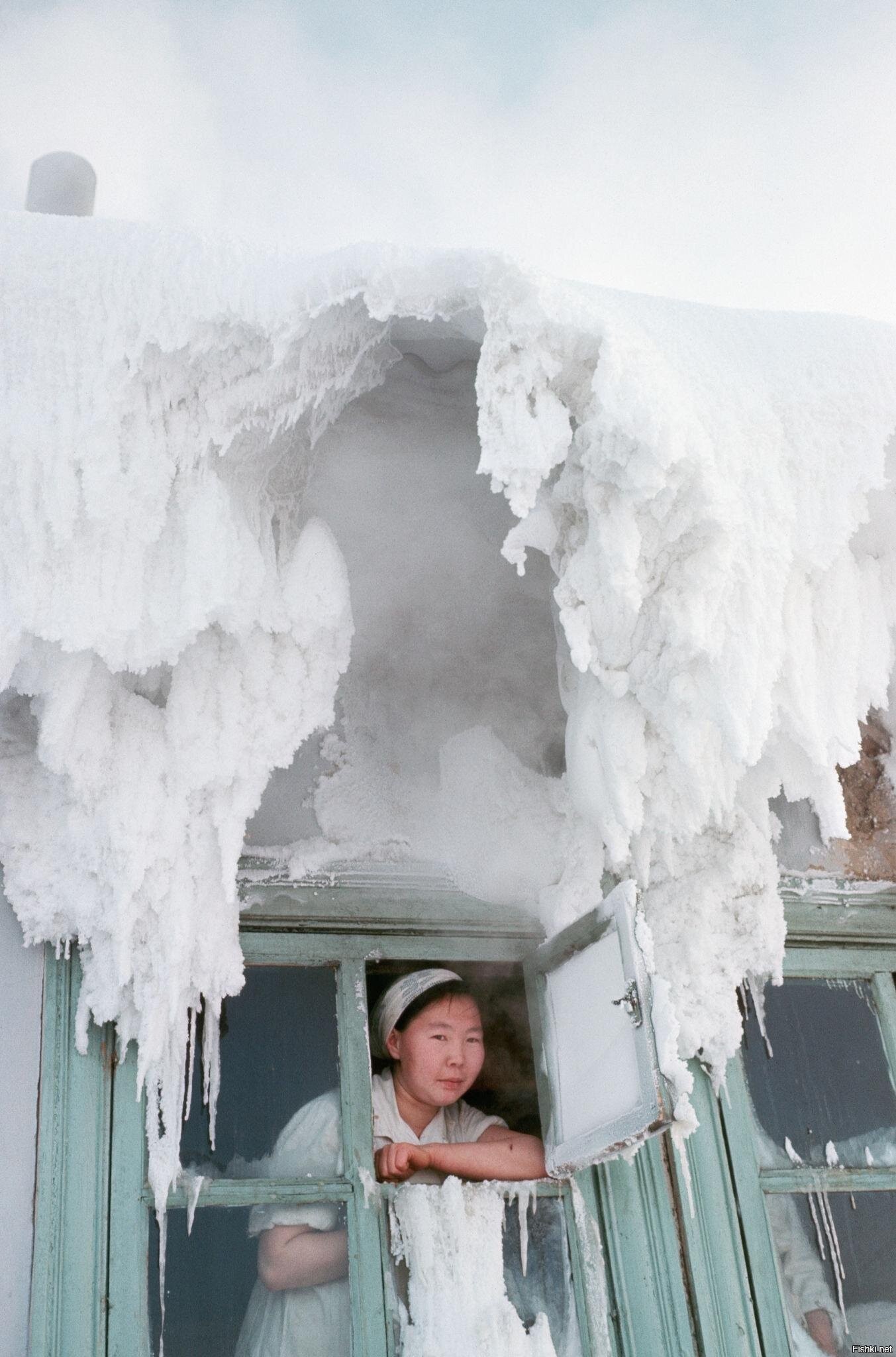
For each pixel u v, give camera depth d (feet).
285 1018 9.53
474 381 9.69
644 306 8.73
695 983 9.99
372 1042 9.75
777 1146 10.14
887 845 11.52
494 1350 8.32
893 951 11.25
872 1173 10.18
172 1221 8.61
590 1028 8.97
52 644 8.23
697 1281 9.36
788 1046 10.61
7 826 8.82
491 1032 10.32
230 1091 9.14
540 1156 9.37
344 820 10.10
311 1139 9.12
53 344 7.85
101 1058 8.72
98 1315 8.07
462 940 10.12
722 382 8.41
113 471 7.80
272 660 8.89
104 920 8.63
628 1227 9.43
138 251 8.09
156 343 7.94
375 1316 8.61
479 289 8.09
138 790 8.63
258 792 8.91
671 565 8.20
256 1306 8.54
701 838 10.24
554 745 10.77
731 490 8.05
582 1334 9.02
